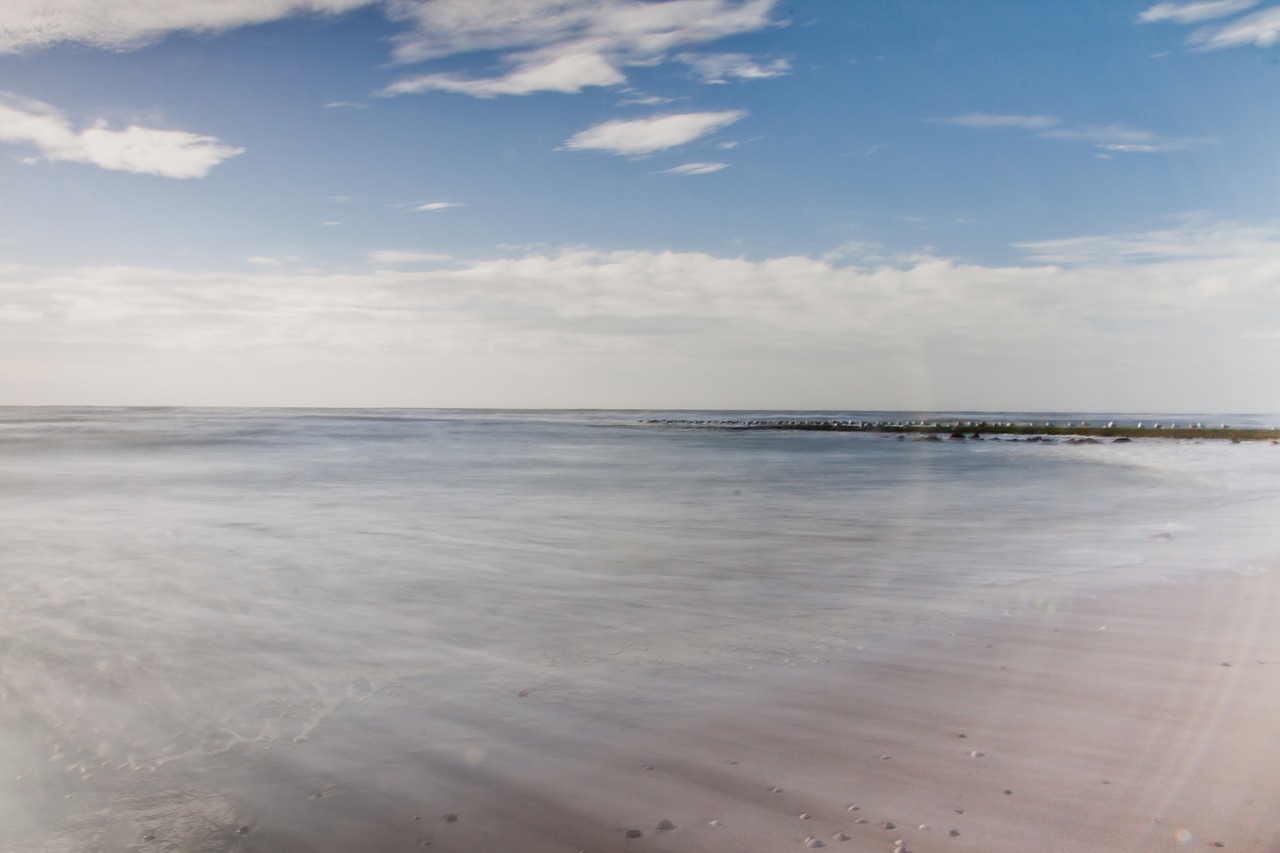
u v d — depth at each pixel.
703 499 20.78
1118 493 22.47
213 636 8.27
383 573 11.37
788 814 4.65
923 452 44.19
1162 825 4.46
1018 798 4.78
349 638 8.23
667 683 6.83
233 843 4.48
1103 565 11.85
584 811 4.74
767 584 10.70
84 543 13.56
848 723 5.91
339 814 4.76
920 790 4.89
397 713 6.25
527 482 25.25
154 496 20.48
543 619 8.96
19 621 8.74
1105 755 5.32
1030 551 13.09
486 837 4.50
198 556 12.50
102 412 158.50
